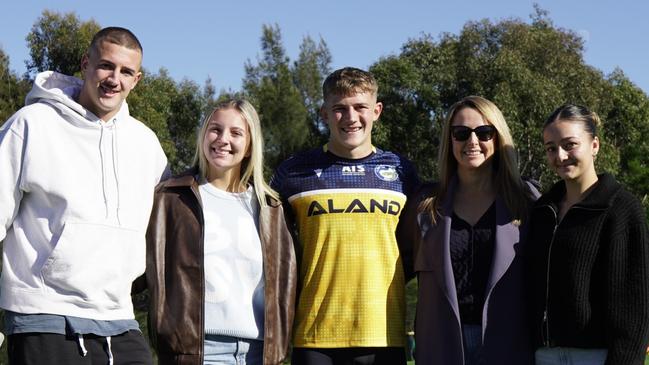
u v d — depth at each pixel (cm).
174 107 3045
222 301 451
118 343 427
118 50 425
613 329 403
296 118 2994
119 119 441
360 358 463
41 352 399
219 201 473
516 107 2680
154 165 462
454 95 3022
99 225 414
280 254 472
